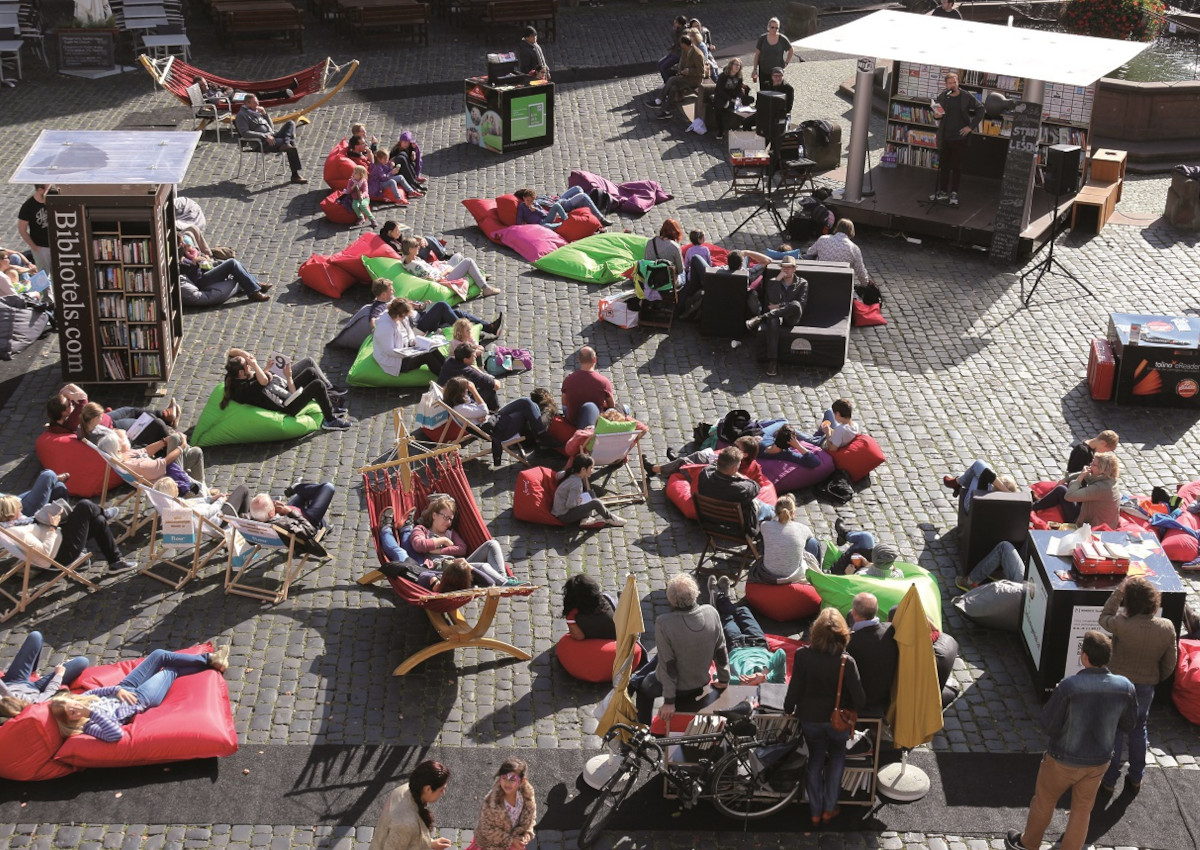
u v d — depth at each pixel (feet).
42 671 37.11
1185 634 38.01
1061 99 70.90
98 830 32.07
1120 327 52.95
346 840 32.09
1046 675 36.68
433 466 46.50
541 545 43.80
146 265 50.55
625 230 68.74
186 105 85.56
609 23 108.06
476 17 102.27
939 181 69.31
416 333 53.83
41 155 51.21
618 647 33.47
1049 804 31.12
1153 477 48.34
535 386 53.67
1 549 40.47
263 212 70.03
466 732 35.65
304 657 38.29
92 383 51.90
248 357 48.98
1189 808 33.58
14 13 89.25
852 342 57.93
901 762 34.45
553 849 32.01
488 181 75.05
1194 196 69.26
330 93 83.05
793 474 46.50
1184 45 94.84
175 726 33.91
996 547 41.39
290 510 41.37
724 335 57.77
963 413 52.39
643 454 47.65
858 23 72.28
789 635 39.47
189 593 40.93
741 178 74.54
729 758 32.04
